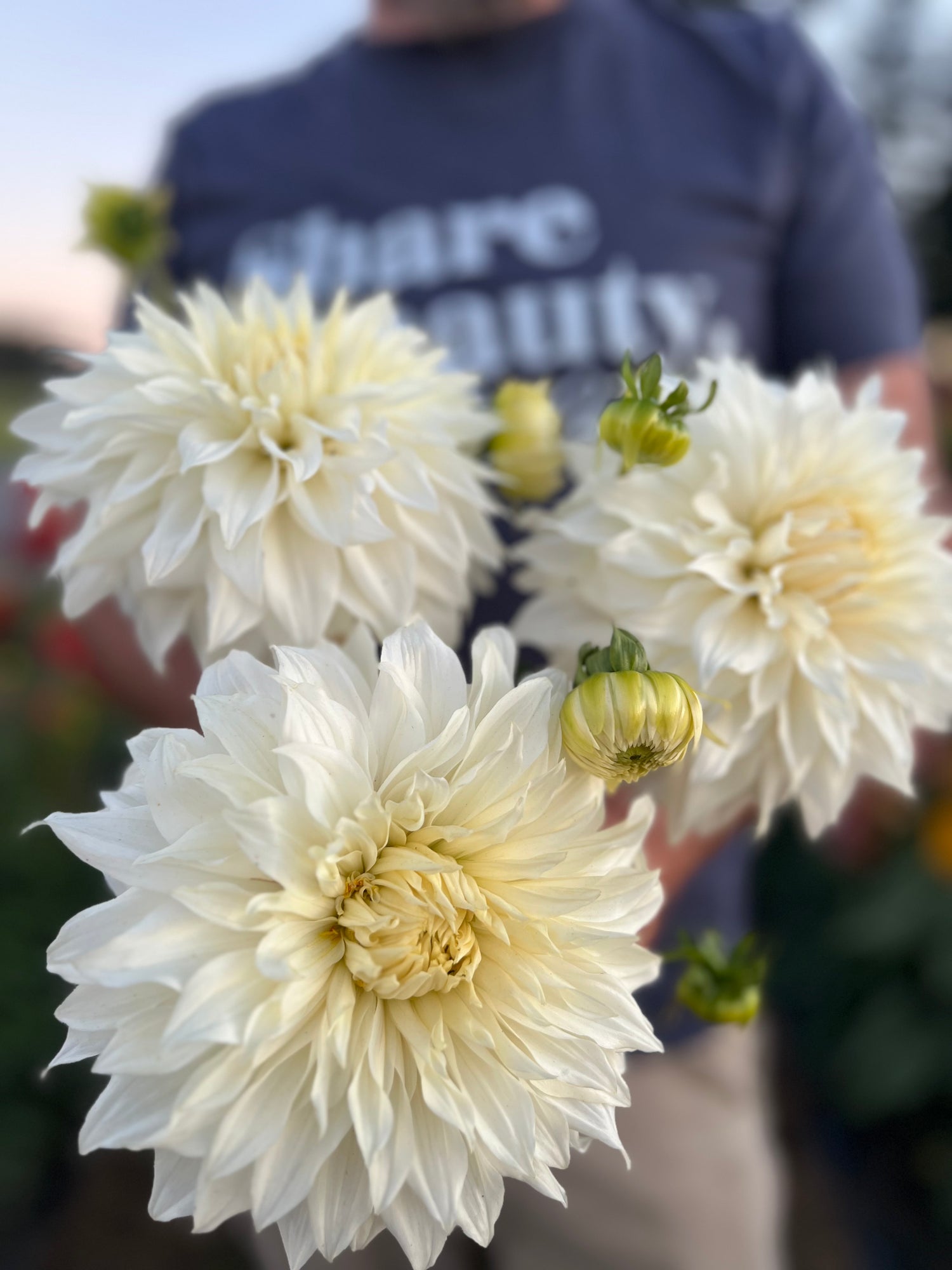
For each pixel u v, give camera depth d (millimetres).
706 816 363
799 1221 1088
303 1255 268
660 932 593
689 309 614
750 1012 375
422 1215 273
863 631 368
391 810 276
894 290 655
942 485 614
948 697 368
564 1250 670
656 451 327
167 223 656
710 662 335
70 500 355
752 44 656
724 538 360
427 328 618
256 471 343
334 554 337
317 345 353
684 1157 643
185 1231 1109
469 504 366
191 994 251
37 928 1160
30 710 1330
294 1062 272
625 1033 282
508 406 389
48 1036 1133
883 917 1062
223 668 284
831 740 342
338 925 284
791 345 676
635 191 619
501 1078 281
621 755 283
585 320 606
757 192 629
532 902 287
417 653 289
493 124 631
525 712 286
